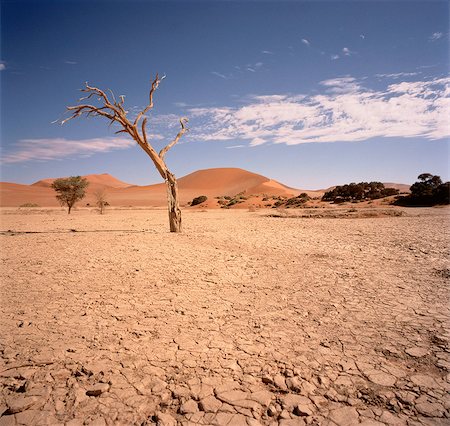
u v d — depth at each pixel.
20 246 12.80
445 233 14.83
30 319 5.14
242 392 3.19
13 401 3.07
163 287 6.87
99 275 7.92
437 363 3.65
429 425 2.70
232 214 40.91
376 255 10.02
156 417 2.84
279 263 9.20
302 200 64.06
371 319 4.95
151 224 25.36
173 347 4.13
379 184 63.41
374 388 3.21
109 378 3.45
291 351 3.98
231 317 5.15
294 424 2.75
